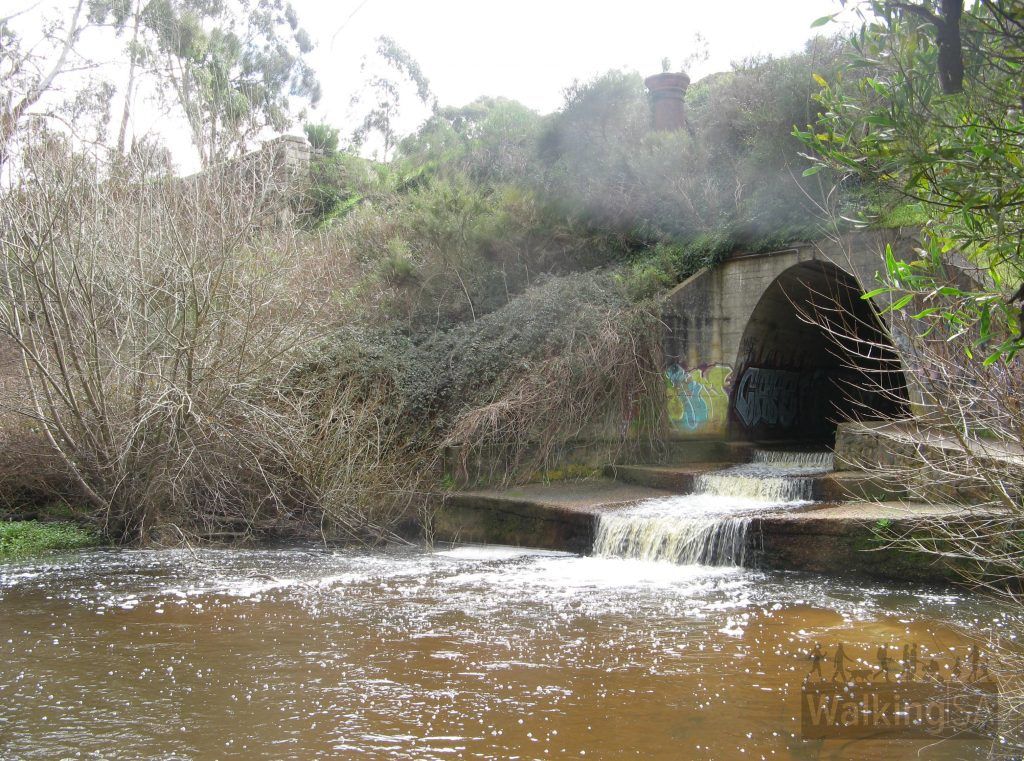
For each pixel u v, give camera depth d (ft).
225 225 51.01
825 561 38.27
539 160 82.43
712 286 65.72
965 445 21.89
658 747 19.97
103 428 49.52
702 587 36.73
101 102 59.88
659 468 58.34
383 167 112.98
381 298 73.56
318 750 20.04
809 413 75.72
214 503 52.60
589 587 37.45
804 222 60.49
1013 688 22.24
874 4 11.85
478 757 19.60
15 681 25.05
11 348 54.65
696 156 71.67
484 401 58.23
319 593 36.86
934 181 11.76
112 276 50.70
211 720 21.95
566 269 74.38
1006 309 12.85
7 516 55.16
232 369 51.47
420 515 54.24
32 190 47.88
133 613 33.30
